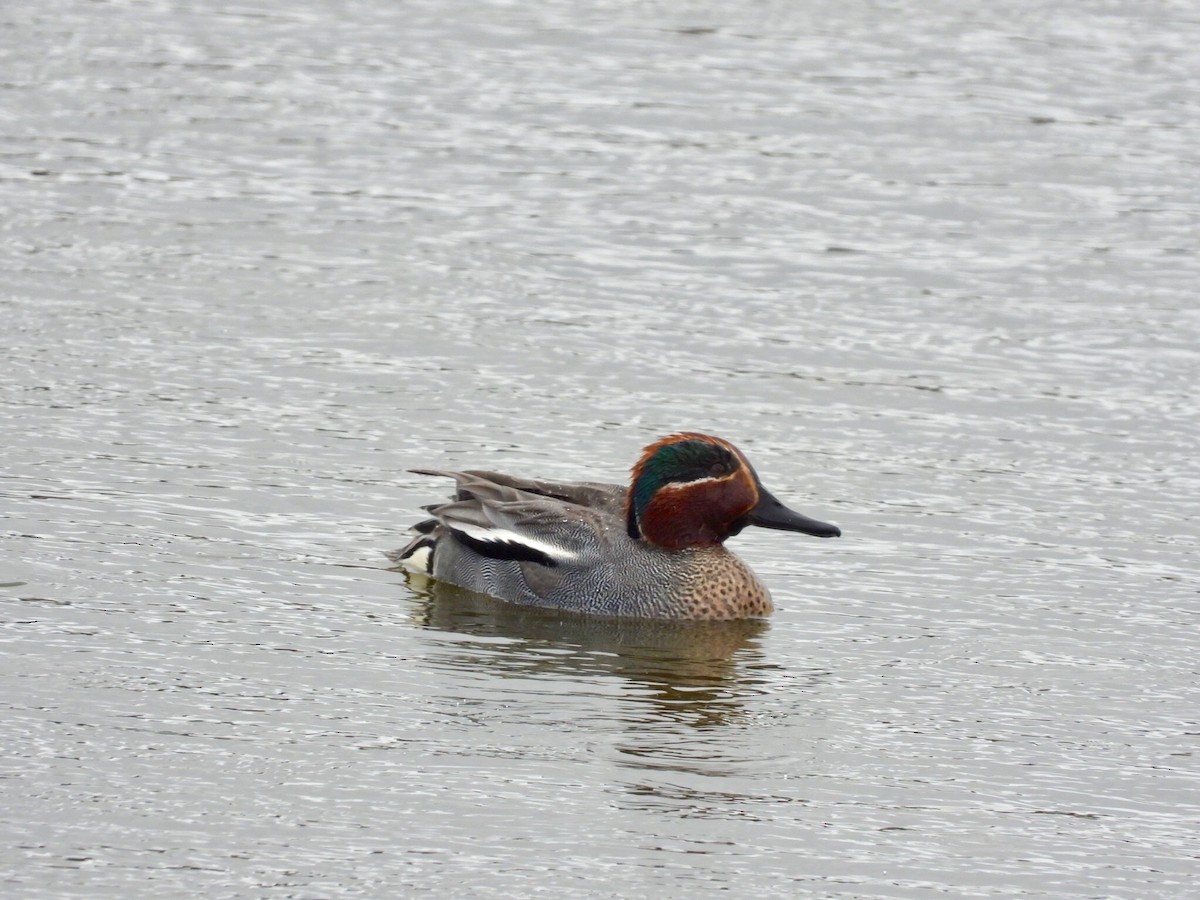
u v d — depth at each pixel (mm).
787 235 23656
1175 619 14000
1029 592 14516
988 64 30797
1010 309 21438
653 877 9758
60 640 12625
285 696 11984
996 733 11953
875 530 15750
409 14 33188
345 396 18297
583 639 13766
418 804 10453
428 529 15023
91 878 9391
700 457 14586
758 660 13273
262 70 29750
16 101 27641
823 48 31625
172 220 23375
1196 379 19531
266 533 15141
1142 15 33406
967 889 9781
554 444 17375
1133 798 11016
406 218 23828
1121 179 25844
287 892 9367
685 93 29234
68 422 17172
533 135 27219
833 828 10445
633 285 21875
